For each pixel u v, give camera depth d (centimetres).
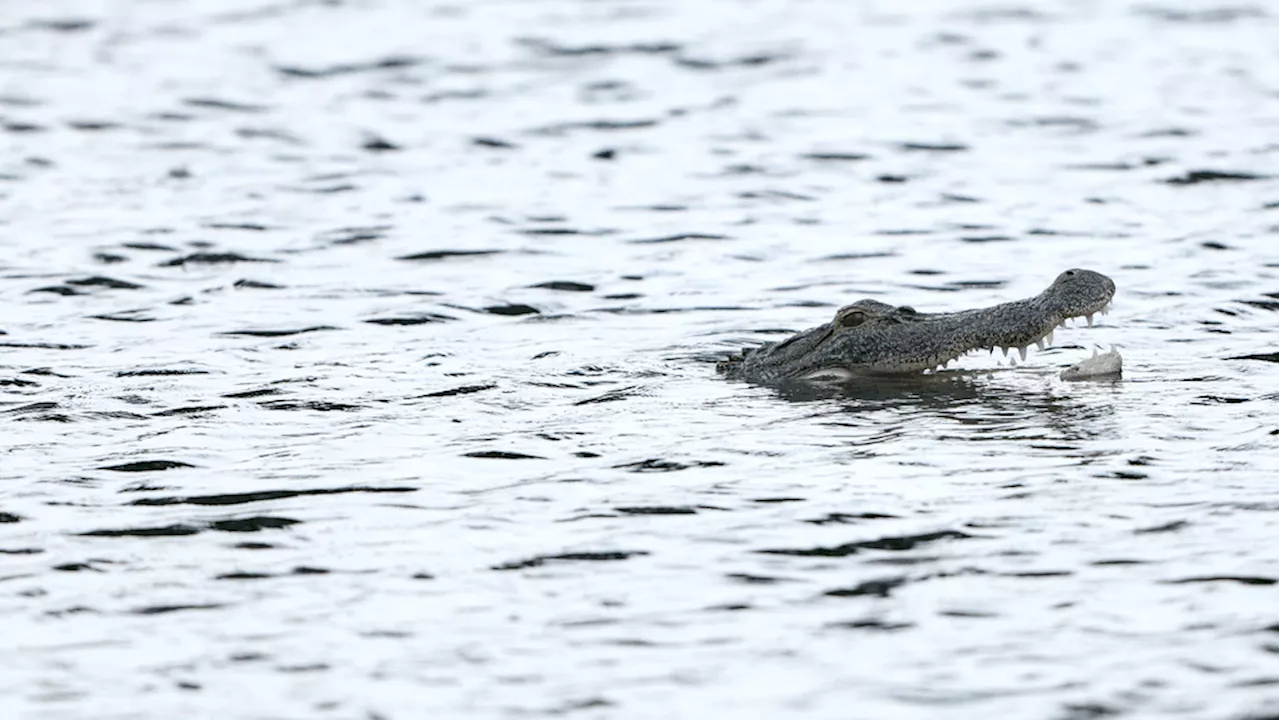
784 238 2947
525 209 3153
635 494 1717
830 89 4084
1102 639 1367
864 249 2867
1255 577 1467
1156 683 1295
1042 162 3422
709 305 2556
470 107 3972
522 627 1414
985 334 2119
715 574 1509
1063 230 2953
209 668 1353
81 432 1964
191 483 1775
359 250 2888
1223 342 2284
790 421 1967
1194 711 1255
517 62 4400
